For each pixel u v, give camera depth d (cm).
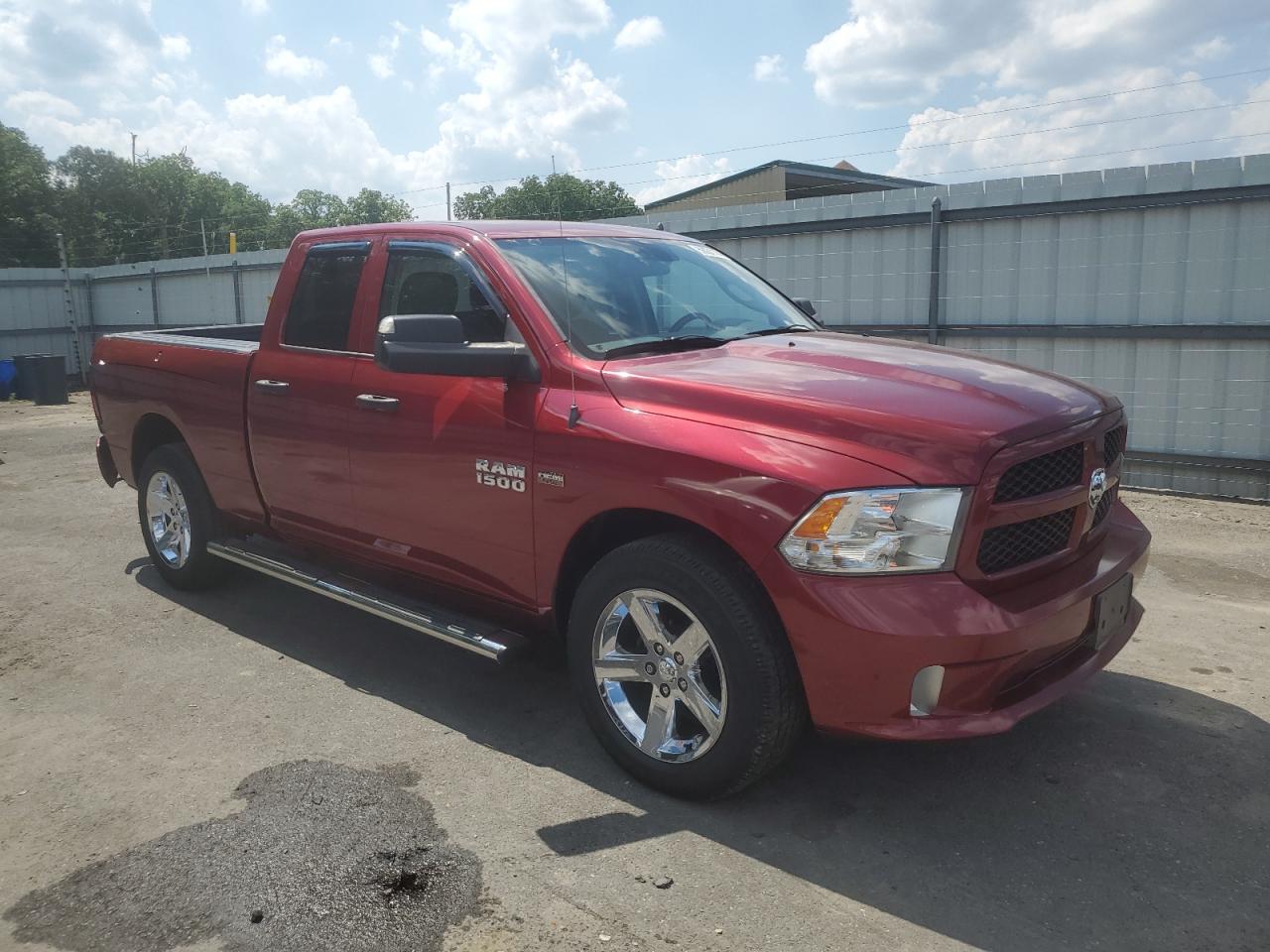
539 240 393
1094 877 277
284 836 301
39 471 1008
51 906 270
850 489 270
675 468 297
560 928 256
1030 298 932
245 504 476
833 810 312
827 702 276
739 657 288
